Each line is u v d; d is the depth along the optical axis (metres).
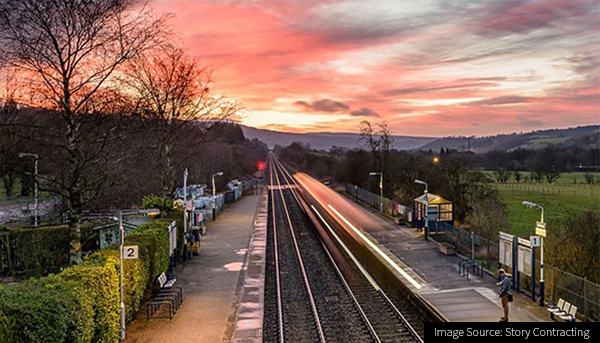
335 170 95.50
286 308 20.86
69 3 17.20
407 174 56.41
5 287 12.12
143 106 19.92
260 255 31.03
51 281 13.05
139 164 32.06
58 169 20.44
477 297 20.70
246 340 16.66
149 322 18.34
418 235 37.09
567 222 28.88
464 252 30.22
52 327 11.24
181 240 29.97
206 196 59.81
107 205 30.17
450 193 46.62
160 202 33.44
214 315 19.22
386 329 18.03
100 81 18.20
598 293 17.95
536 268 21.23
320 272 27.50
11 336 9.99
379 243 34.09
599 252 24.72
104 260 16.05
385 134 65.12
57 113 18.05
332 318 19.50
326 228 43.12
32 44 16.75
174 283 24.08
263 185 93.44
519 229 43.59
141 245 19.59
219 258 30.11
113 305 15.67
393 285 24.36
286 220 48.62
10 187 38.00
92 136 18.45
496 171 95.38
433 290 21.97
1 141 16.73
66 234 26.25
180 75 30.92
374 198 56.75
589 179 86.44
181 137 36.03
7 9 16.12
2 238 25.36
